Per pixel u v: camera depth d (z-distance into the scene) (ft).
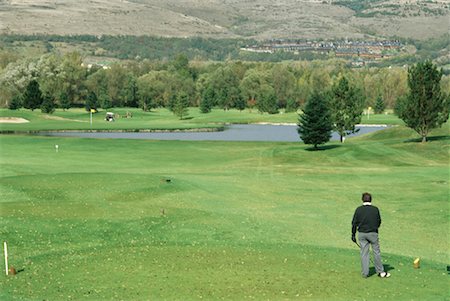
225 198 131.64
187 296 63.46
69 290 66.18
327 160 233.14
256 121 543.80
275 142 322.96
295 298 62.64
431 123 254.06
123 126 456.04
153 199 125.80
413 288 66.44
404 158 231.09
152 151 273.33
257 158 245.04
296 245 88.84
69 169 193.26
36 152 255.70
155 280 69.26
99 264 76.69
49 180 140.26
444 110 254.68
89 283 68.59
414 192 141.59
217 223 106.22
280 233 100.01
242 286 66.69
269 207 123.13
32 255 83.51
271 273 71.87
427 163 223.10
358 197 135.95
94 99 623.36
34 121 489.26
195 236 96.78
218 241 92.84
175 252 83.15
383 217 114.01
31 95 568.82
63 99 634.84
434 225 107.34
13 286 67.92
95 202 120.57
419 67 251.80
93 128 429.38
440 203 125.59
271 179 167.22
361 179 166.71
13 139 309.22
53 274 72.54
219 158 249.55
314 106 259.60
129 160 237.86
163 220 107.55
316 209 121.90
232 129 471.62
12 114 503.20
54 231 98.37
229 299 62.39
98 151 267.80
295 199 133.18
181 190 135.95
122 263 77.00
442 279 70.59
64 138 319.27
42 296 64.28
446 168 192.34
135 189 133.49
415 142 257.75
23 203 117.70
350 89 307.37
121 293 64.80
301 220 111.04
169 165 222.69
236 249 85.25
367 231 70.49
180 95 574.56
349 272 72.79
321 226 106.32
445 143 249.96
